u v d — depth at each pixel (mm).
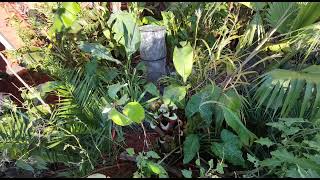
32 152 1796
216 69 2162
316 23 2113
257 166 1701
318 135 1734
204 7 2344
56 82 2031
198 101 1919
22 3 2219
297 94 1835
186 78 1929
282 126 1751
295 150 1765
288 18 2199
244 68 2236
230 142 1790
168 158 1918
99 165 1886
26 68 2426
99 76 2145
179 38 2432
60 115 1938
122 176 1822
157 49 2182
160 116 1903
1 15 2279
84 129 1898
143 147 1968
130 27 2197
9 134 1815
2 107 2010
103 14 2365
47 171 1831
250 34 2230
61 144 1844
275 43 2254
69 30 2260
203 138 1942
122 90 2074
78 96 1998
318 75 1889
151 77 2266
